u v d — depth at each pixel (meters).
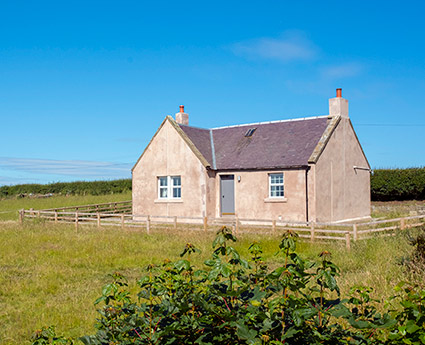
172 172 26.12
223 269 4.15
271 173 23.59
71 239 19.45
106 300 4.68
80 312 9.37
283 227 20.19
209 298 4.78
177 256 15.08
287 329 4.27
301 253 14.86
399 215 24.36
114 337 4.48
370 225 20.50
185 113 28.94
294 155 23.34
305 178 22.47
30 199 45.91
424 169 32.88
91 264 14.60
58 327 8.52
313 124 25.27
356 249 14.66
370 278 9.52
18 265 14.77
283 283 4.27
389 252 13.22
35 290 11.54
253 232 18.38
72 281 12.52
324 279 4.43
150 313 4.49
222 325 4.16
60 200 42.56
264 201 23.72
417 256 10.59
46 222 26.11
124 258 15.30
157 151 26.80
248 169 24.19
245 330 3.96
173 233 19.94
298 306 4.19
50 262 14.98
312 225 16.84
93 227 23.42
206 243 16.91
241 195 24.55
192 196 25.33
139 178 27.59
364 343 4.36
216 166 25.53
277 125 26.70
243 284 4.90
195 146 25.88
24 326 8.73
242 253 14.91
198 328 4.36
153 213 26.92
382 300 7.63
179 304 4.43
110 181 47.88
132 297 9.68
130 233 20.83
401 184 33.41
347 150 25.92
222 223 21.27
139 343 4.34
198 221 25.05
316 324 4.36
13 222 27.12
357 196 26.84
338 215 24.59
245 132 27.47
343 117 25.52
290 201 22.91
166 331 4.16
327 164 23.67
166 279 5.00
